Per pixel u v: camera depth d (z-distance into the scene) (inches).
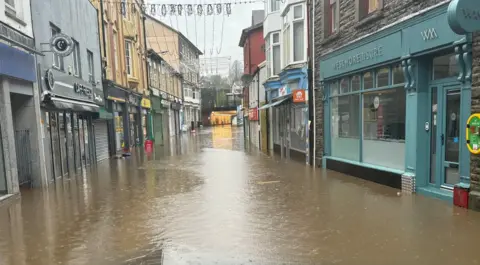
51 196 341.1
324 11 451.8
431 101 293.0
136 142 949.2
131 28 908.0
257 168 500.7
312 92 503.8
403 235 201.6
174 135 1583.4
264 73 855.7
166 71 1418.6
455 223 217.5
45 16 419.5
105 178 447.8
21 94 366.3
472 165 243.1
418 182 297.9
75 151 515.2
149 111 1103.0
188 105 2037.4
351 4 387.5
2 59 310.2
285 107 682.2
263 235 212.2
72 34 512.1
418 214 238.7
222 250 191.2
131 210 279.7
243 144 1016.9
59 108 421.1
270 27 732.7
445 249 180.4
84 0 570.6
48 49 418.3
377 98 360.8
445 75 277.9
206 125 2871.6
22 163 382.9
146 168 531.8
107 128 706.2
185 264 174.7
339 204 275.4
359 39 366.6
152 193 343.0
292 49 581.3
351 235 205.8
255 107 999.6
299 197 305.4
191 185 380.2
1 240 216.7
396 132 332.8
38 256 190.2
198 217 254.4
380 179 344.8
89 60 607.5
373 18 341.4
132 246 201.5
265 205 282.2
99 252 193.8
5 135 328.2
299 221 236.7
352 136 410.9
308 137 517.0
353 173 395.9
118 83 790.5
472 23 217.2
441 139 282.8
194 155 711.7
